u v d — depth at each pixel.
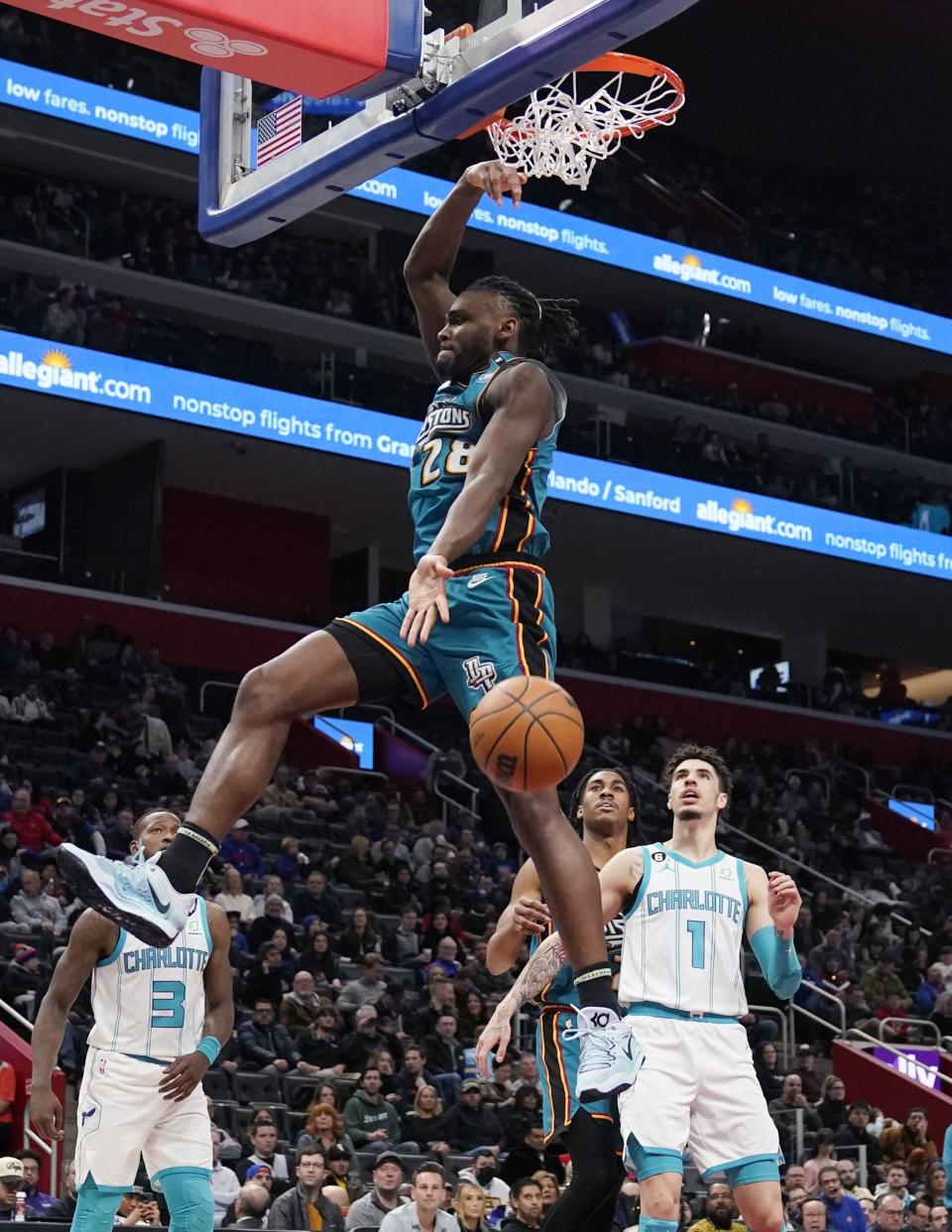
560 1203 3.92
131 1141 5.09
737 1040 4.82
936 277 33.84
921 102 31.67
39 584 23.33
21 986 13.27
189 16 4.09
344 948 16.09
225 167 5.39
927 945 21.72
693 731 27.72
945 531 29.67
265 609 26.97
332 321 26.22
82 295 23.25
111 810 17.77
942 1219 11.76
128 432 24.44
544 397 3.60
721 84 31.58
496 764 3.33
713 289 29.22
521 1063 13.67
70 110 23.98
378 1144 12.05
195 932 5.25
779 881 4.79
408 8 4.38
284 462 25.55
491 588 3.60
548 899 3.53
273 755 3.47
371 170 4.91
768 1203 4.71
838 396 31.81
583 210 29.03
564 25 4.23
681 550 28.38
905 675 35.25
